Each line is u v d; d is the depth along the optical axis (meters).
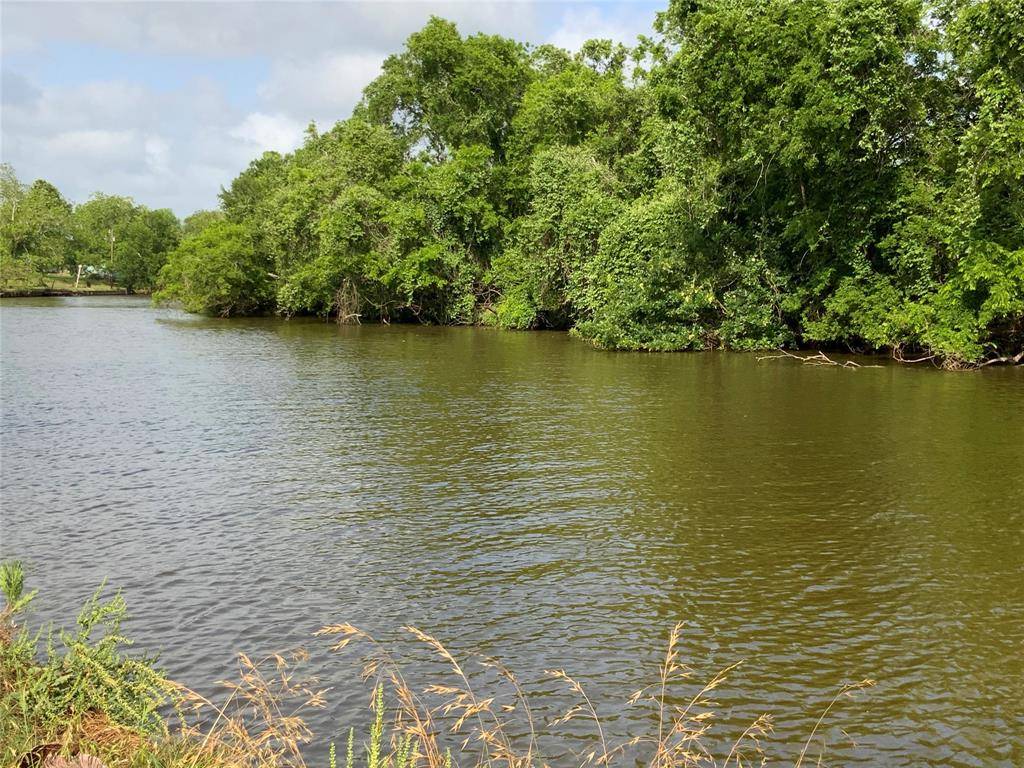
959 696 6.07
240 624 7.32
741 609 7.58
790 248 30.50
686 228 31.03
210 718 5.73
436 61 55.56
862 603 7.69
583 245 37.84
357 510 10.70
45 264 92.31
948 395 19.16
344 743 5.46
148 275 99.75
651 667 6.52
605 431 15.43
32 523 10.22
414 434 15.39
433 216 48.53
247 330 44.12
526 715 5.82
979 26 23.00
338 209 48.62
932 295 25.44
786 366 25.48
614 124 46.88
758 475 12.17
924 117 27.00
